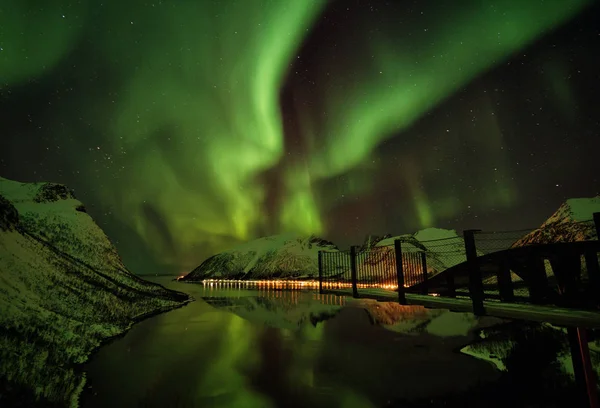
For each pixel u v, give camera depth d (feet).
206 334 97.55
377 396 49.73
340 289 74.59
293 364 67.00
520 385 50.83
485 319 118.01
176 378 57.82
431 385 53.52
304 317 132.87
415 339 88.12
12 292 75.25
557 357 60.13
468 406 45.32
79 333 78.95
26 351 54.34
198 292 309.83
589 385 36.45
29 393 42.78
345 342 86.58
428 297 53.16
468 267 41.06
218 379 57.47
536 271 41.32
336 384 55.01
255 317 132.77
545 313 33.42
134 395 49.85
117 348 78.74
